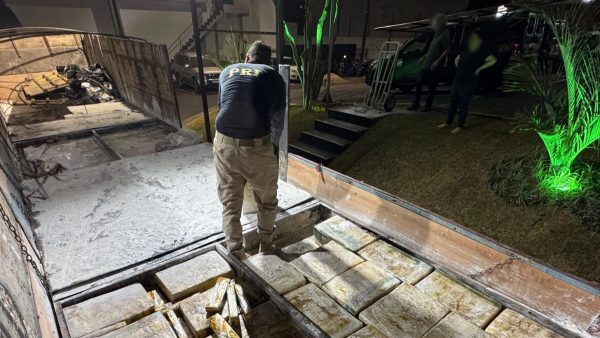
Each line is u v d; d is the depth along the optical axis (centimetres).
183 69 1174
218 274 212
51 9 1240
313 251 238
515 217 385
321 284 207
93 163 458
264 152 205
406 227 248
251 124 196
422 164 503
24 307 117
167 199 304
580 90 363
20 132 571
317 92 823
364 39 1346
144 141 555
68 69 934
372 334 172
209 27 1570
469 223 394
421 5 1234
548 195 394
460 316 182
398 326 176
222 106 202
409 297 195
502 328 174
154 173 360
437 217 227
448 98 847
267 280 208
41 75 940
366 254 236
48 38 959
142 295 193
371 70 795
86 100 818
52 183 333
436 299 195
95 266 215
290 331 177
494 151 488
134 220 269
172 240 245
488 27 482
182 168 373
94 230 254
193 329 175
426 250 239
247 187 280
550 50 640
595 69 345
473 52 488
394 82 783
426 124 607
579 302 172
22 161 456
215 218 275
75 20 1298
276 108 213
